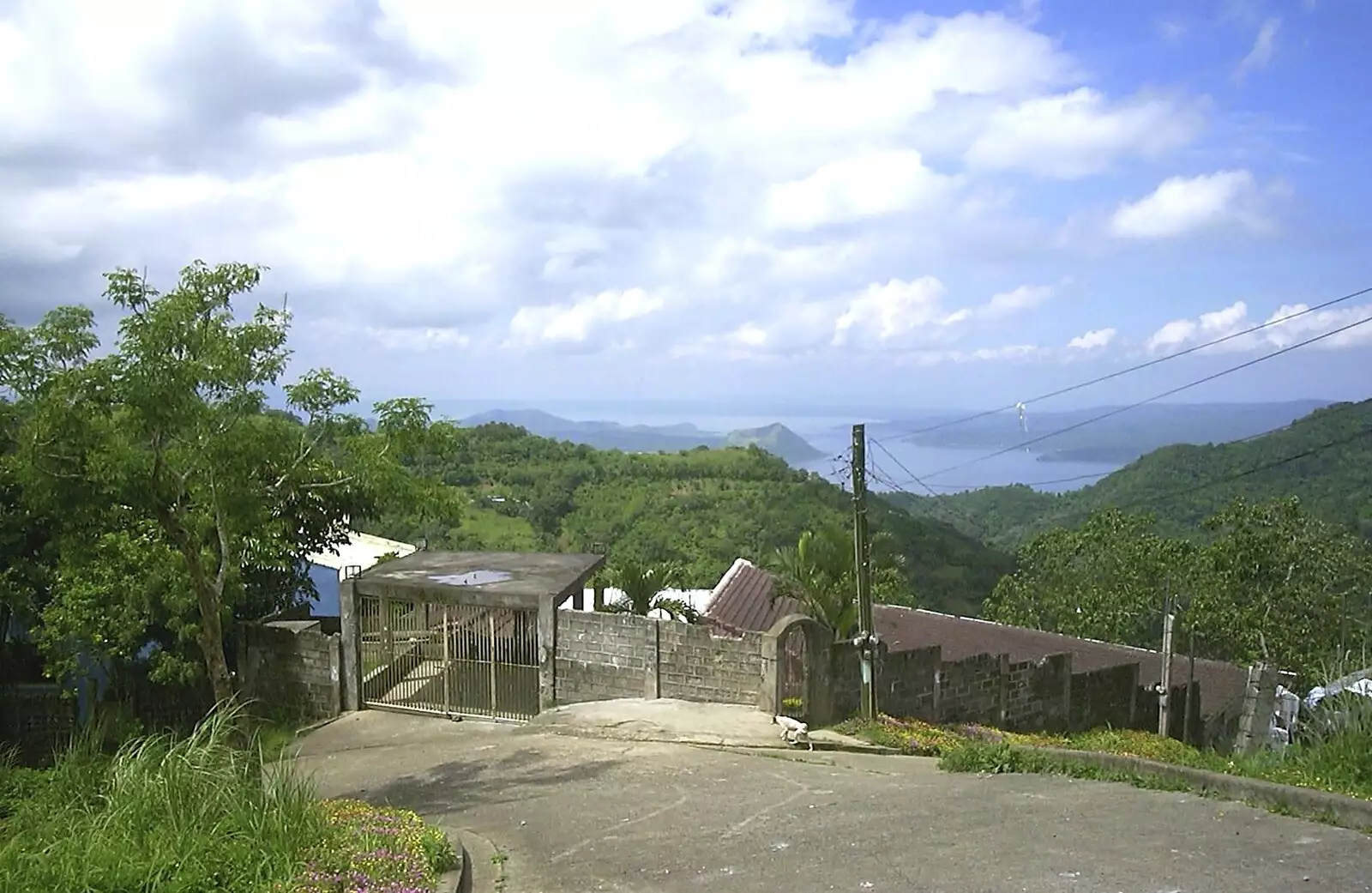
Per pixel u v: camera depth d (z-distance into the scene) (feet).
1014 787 32.24
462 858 23.71
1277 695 57.67
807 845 25.27
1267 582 90.48
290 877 19.88
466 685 53.57
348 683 55.06
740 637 54.80
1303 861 21.76
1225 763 32.76
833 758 41.75
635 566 70.18
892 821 27.53
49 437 32.94
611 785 35.27
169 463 35.45
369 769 41.27
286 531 54.03
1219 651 90.22
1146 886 20.38
